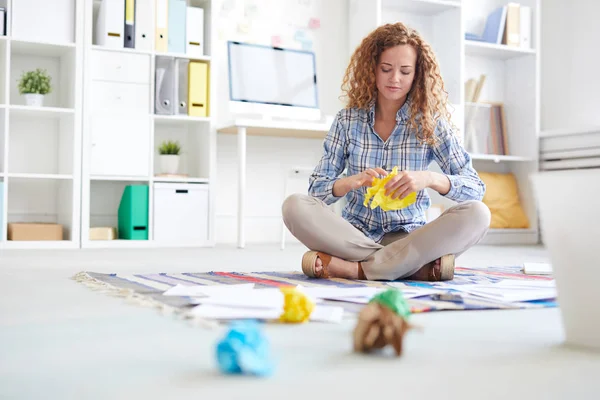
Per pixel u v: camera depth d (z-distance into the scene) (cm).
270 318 124
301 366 90
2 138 369
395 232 214
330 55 453
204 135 407
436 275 197
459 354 98
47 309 140
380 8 431
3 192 358
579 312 103
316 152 456
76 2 377
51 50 385
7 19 363
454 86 455
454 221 193
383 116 217
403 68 205
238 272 225
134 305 144
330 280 196
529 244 454
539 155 479
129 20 388
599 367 91
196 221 396
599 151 433
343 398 75
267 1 436
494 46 465
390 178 190
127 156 383
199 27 405
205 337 109
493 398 76
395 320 96
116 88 385
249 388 79
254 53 412
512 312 138
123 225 395
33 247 360
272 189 443
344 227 198
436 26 469
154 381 82
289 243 434
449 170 216
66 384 81
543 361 94
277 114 415
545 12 499
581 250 100
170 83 396
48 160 399
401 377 84
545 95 498
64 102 395
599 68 460
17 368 89
